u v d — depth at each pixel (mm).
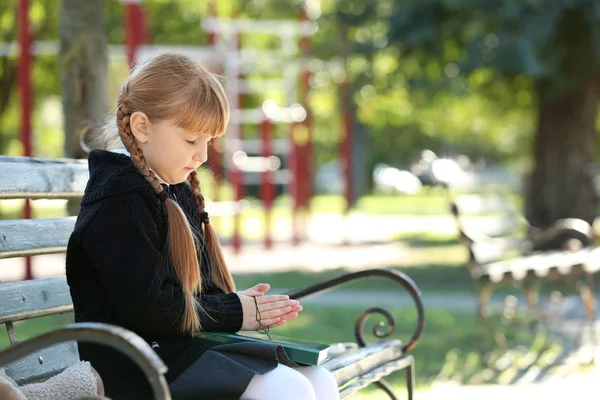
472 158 70062
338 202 54375
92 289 3943
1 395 3572
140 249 3820
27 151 15258
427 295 15562
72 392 3945
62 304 4930
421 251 23922
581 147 20469
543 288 16094
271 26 22094
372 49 19172
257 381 3738
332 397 4082
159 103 3951
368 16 19609
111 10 26172
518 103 22453
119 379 3900
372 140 53719
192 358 3854
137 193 3896
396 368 5430
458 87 18859
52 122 40094
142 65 4094
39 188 4949
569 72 18516
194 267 3951
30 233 4805
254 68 24641
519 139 40906
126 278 3777
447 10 17906
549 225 20359
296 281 16984
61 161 5211
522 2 16859
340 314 13086
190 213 4406
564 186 20453
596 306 14102
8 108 28922
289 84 24656
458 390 8578
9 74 25219
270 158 22531
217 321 4051
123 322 3906
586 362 9930
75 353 4930
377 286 16891
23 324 11562
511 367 9664
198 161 4102
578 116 20438
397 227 33094
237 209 21875
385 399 8047
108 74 8180
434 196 62781
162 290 3824
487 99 23000
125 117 4012
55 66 26297
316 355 3994
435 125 44344
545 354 10352
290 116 22828
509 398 8266
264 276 17625
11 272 17797
